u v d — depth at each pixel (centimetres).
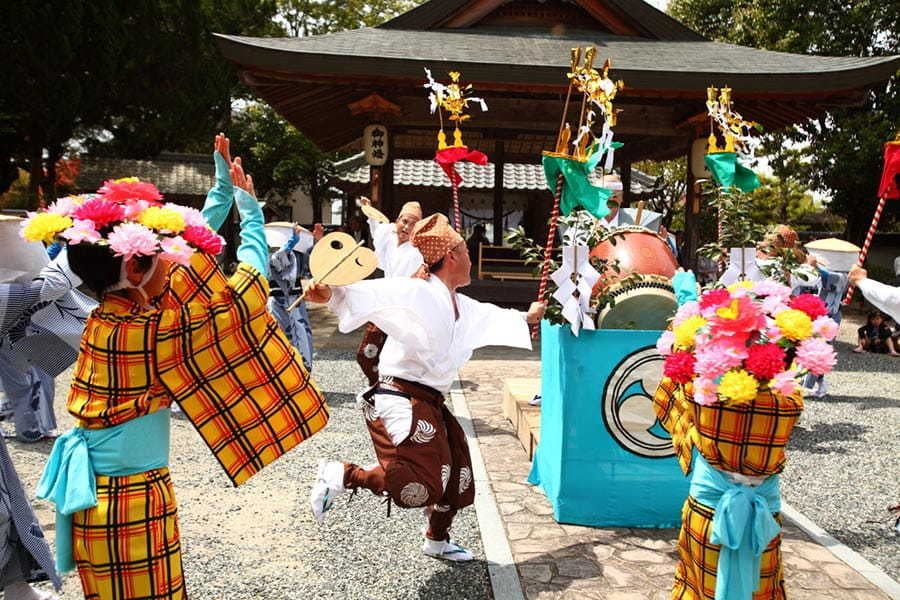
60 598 306
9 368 514
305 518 396
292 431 238
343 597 307
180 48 1909
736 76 964
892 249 1958
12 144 1855
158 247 217
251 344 232
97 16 1652
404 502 297
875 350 1093
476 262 1592
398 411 303
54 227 213
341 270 284
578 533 375
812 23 1723
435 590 314
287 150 2706
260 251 264
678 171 2500
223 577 324
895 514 424
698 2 1994
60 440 223
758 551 236
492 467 482
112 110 1895
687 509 259
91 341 220
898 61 948
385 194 1152
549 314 375
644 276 409
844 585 323
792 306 244
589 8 1146
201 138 2288
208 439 229
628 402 379
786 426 238
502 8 1171
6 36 1548
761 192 2497
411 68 945
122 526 215
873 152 1655
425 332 303
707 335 242
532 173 2048
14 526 272
